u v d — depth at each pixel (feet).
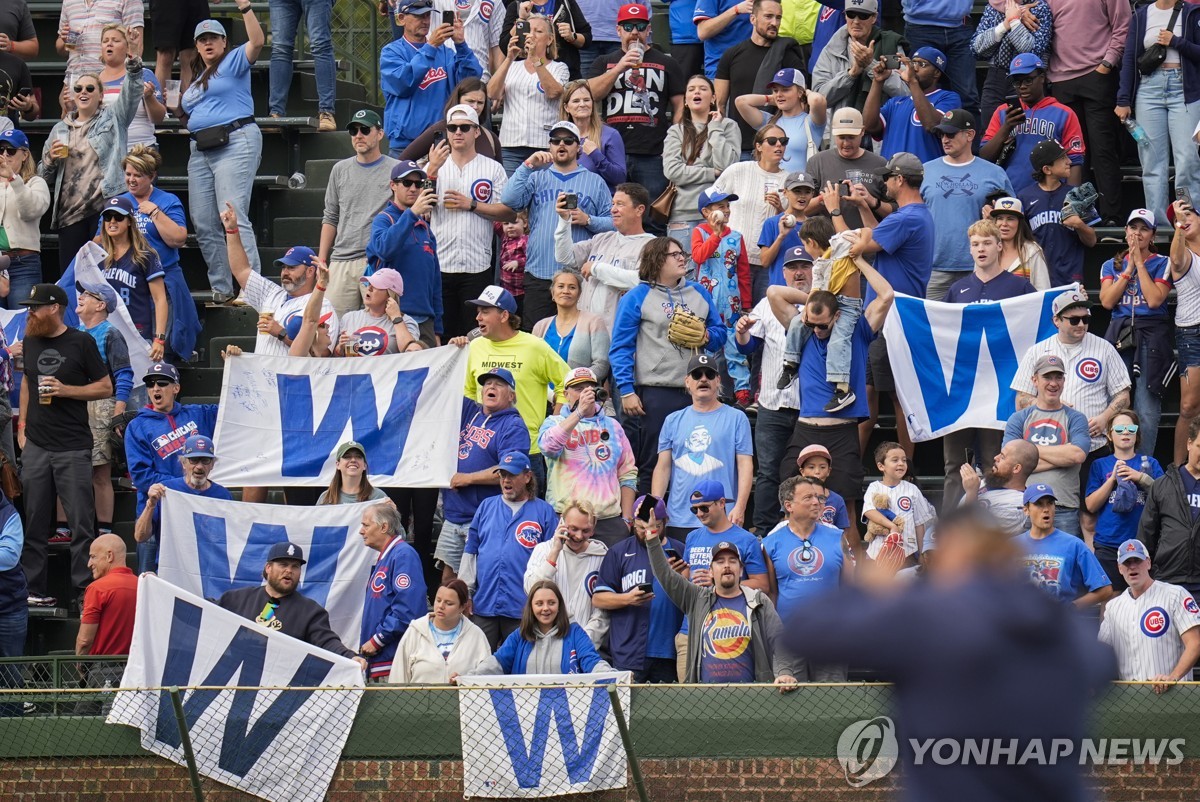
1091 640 47.65
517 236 159.43
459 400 138.10
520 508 125.90
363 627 122.42
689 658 112.47
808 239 138.72
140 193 163.22
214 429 142.31
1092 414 138.10
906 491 127.03
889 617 46.44
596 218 153.58
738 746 104.22
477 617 124.36
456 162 161.17
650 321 139.54
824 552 118.21
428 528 142.41
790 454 133.18
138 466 140.56
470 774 106.93
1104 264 151.64
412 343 144.05
